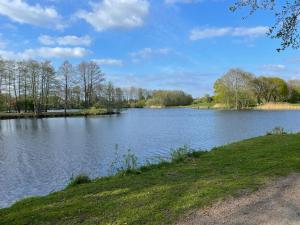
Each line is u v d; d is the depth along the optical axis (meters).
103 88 73.88
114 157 18.08
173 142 24.41
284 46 10.73
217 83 87.62
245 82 81.50
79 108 75.75
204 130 33.09
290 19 10.49
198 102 125.81
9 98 63.97
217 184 7.33
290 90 95.06
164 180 8.05
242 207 5.82
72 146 22.72
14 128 37.84
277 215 5.38
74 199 6.79
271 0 10.64
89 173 14.39
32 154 19.61
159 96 123.75
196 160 10.88
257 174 8.16
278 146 12.50
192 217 5.43
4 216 6.00
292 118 47.66
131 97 127.31
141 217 5.48
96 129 35.53
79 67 73.31
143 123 43.81
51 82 66.25
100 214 5.75
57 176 13.97
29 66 63.91
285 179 7.57
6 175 14.23
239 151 12.16
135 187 7.48
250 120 45.03
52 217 5.74
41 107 66.06
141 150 20.58
